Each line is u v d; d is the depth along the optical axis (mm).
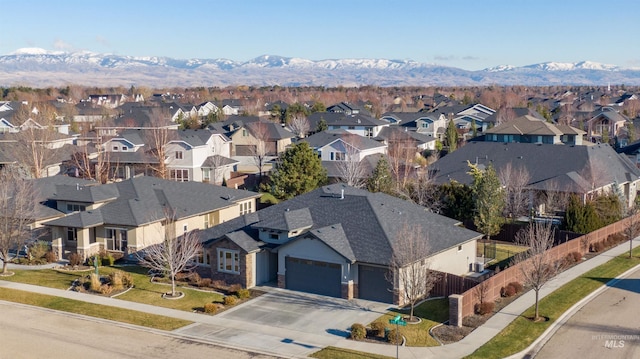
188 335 33750
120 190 54375
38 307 38531
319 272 40531
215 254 42938
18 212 48219
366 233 40844
